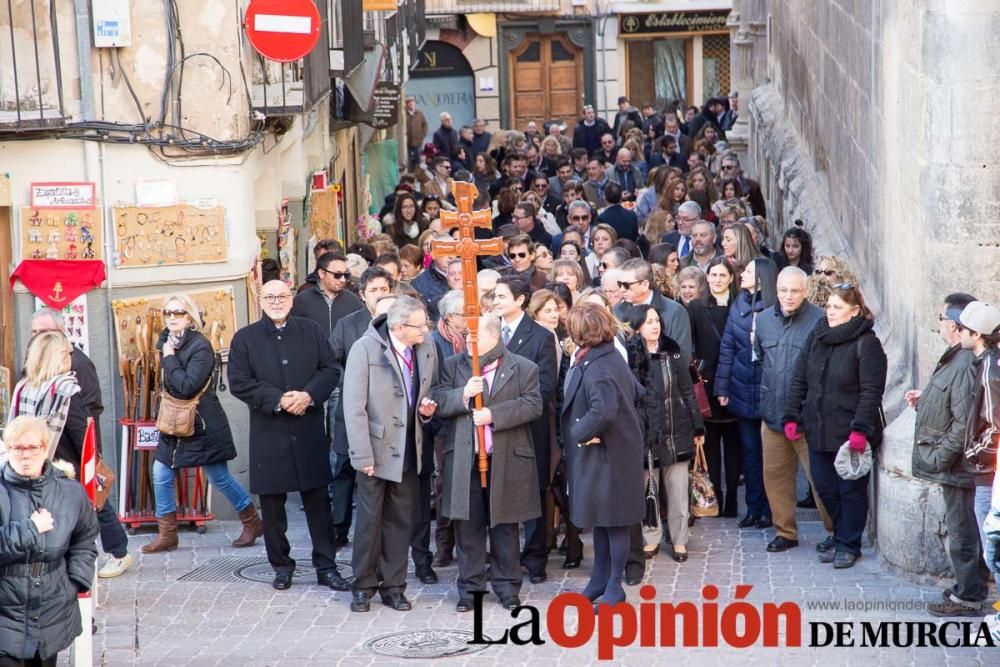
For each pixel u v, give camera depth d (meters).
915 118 14.13
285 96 17.61
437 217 24.64
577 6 53.41
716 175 30.64
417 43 36.97
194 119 16.55
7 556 10.11
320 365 13.95
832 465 14.11
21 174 16.27
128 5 16.23
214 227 16.73
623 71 54.12
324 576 13.98
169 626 12.85
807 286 14.58
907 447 13.38
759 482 15.59
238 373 13.74
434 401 13.13
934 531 13.16
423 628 12.70
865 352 13.73
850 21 20.28
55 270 16.38
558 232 25.81
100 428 16.58
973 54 12.98
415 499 13.48
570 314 12.87
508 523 13.14
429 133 54.06
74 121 16.27
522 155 35.12
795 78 29.42
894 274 15.76
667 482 14.32
